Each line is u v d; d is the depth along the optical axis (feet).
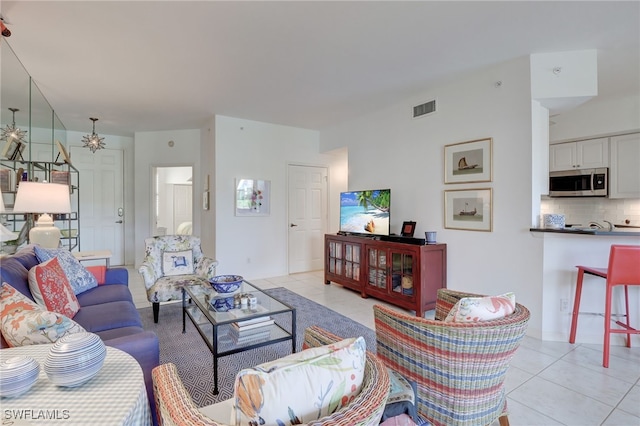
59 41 8.82
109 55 9.67
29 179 11.73
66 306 6.67
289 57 9.87
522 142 9.89
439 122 12.34
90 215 20.18
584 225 15.46
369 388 2.87
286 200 18.65
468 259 11.30
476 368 4.54
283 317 11.23
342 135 17.74
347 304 12.84
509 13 7.61
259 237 17.70
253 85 12.16
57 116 16.08
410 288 11.65
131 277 17.54
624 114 13.34
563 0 7.10
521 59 9.91
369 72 10.98
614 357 8.33
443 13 7.61
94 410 3.12
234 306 7.97
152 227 20.21
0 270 5.61
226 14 7.60
